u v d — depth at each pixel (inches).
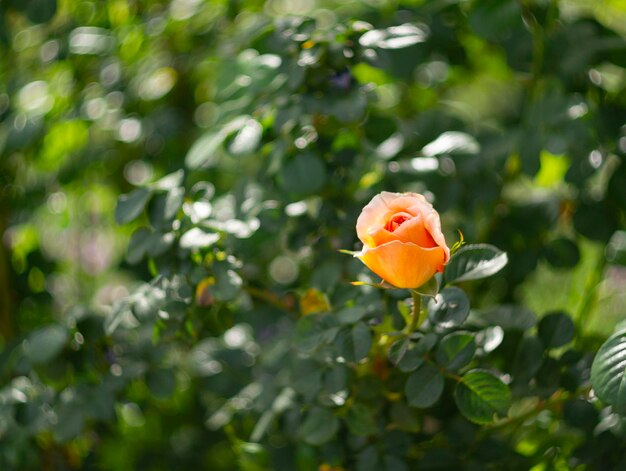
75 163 51.1
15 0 46.9
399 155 44.4
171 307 40.6
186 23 50.3
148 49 51.1
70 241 58.2
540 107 45.4
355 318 38.9
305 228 42.8
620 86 48.4
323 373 40.1
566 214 48.1
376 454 40.5
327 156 42.4
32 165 51.5
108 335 43.5
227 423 46.4
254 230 42.0
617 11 52.4
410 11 48.3
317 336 39.1
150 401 49.8
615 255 42.8
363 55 41.8
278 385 43.9
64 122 49.0
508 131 47.1
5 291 51.3
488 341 39.4
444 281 38.5
